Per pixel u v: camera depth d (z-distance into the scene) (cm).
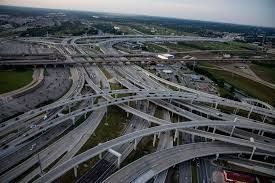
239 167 14575
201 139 17338
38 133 15362
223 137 16062
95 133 16338
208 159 14925
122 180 11825
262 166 14675
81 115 18512
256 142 15750
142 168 12775
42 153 13825
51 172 11469
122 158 14100
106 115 18800
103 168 13112
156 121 17450
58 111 18312
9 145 13462
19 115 17362
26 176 12038
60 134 15850
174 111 19638
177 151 14588
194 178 13188
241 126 17625
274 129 17975
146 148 15388
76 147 14625
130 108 18925
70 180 12112
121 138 14538
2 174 12025
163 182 12544
